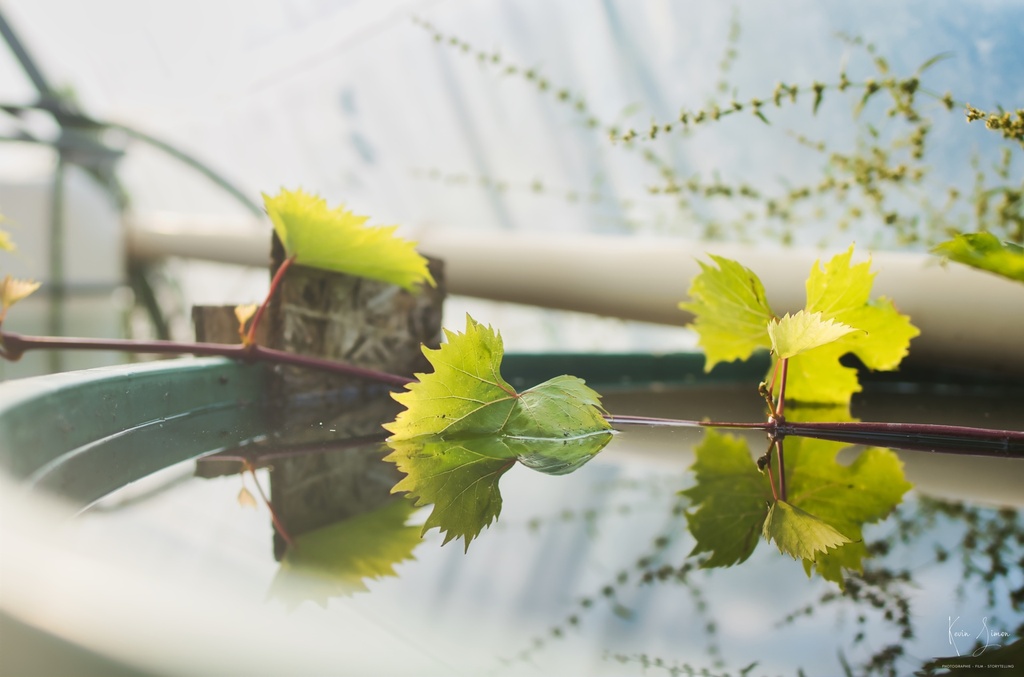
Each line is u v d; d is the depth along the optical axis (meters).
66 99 1.29
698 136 0.92
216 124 1.50
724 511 0.50
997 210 0.71
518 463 0.55
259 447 0.57
